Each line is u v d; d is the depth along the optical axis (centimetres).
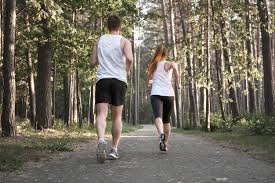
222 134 1536
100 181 514
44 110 1827
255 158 737
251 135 1377
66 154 813
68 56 2106
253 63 2094
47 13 1443
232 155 784
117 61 681
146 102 9638
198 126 2744
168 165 643
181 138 1466
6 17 1232
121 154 792
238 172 580
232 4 1998
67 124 2309
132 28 2223
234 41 2062
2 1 1516
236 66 2077
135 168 612
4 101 1235
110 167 623
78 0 1828
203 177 539
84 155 793
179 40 2214
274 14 1923
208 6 1989
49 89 1856
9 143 1028
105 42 688
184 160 704
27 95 3272
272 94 1842
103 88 672
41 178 539
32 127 1864
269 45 1850
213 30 2034
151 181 512
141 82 8794
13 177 548
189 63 2706
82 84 2739
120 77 679
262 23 1852
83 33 1869
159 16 2236
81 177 542
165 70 848
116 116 699
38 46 1853
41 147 922
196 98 3438
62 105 4588
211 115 2503
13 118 1241
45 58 1847
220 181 511
